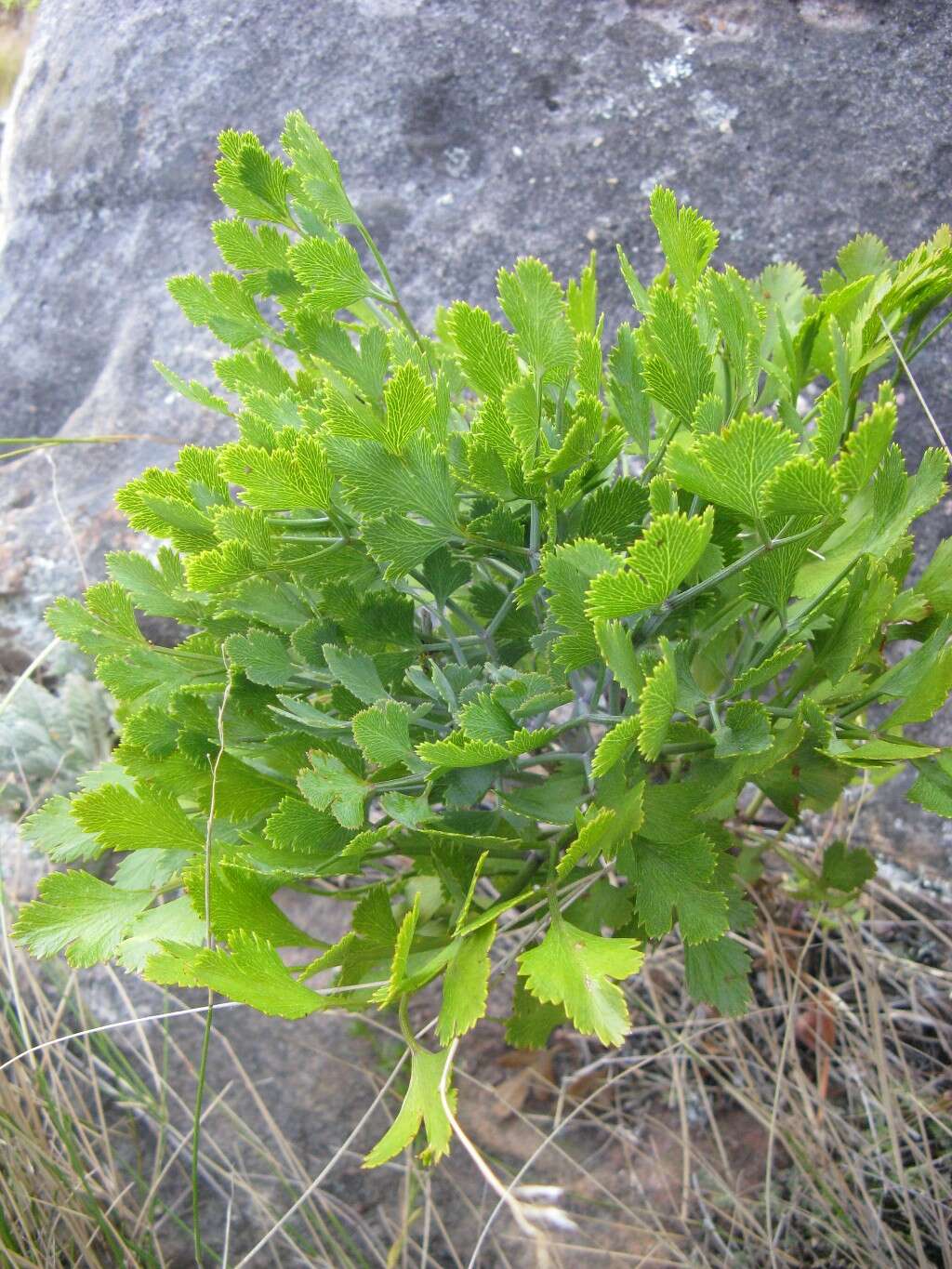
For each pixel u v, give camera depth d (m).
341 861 0.52
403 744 0.49
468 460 0.49
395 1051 0.79
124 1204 0.76
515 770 0.53
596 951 0.47
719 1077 0.77
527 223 0.95
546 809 0.52
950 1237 0.70
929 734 0.85
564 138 0.95
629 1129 0.77
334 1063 0.79
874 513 0.49
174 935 0.53
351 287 0.55
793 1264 0.70
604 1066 0.80
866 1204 0.72
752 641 0.59
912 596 0.56
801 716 0.49
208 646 0.58
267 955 0.47
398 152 0.99
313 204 0.57
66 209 1.12
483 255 0.95
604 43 0.96
